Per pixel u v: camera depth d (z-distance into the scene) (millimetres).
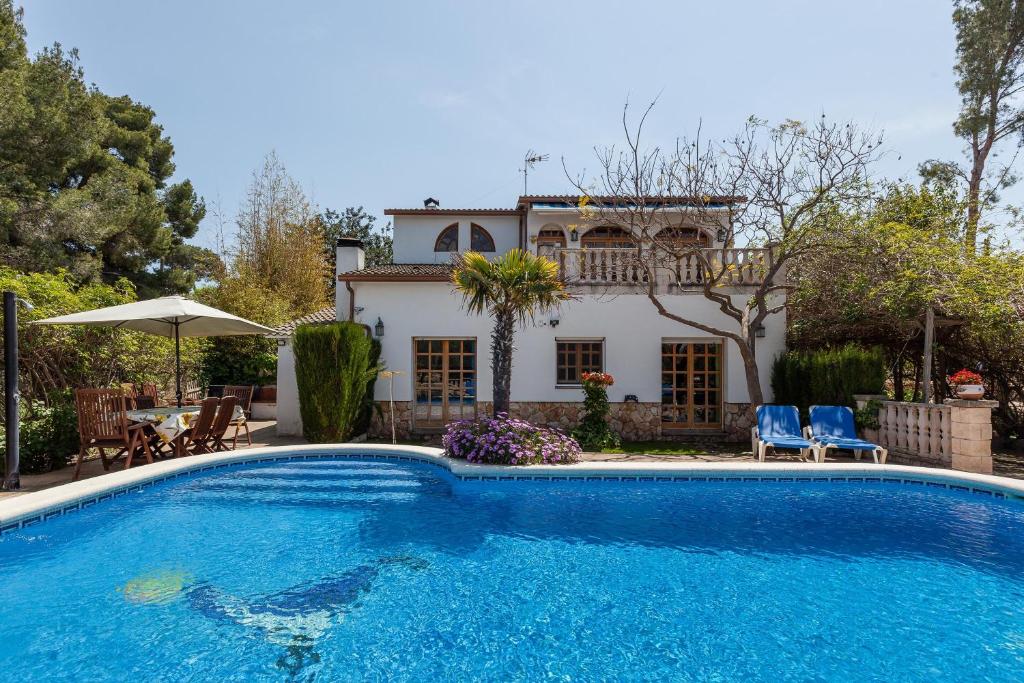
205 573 5762
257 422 18438
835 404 12289
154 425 10094
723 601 5172
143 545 6523
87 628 4594
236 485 9188
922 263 10906
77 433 10078
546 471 9359
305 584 5500
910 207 13773
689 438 14414
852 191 12547
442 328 14688
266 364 21797
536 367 14523
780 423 11352
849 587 5480
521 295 10539
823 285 13000
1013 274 10320
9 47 18938
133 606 4996
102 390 9211
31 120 18453
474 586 5480
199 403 12938
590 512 7910
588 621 4777
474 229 19625
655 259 13398
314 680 3875
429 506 8148
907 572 5863
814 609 5012
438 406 14898
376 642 4402
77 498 7547
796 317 14219
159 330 12312
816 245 11961
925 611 4984
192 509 7934
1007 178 21953
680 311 14477
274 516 7645
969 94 22109
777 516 7742
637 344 14453
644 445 13227
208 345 20438
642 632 4586
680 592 5367
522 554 6352
